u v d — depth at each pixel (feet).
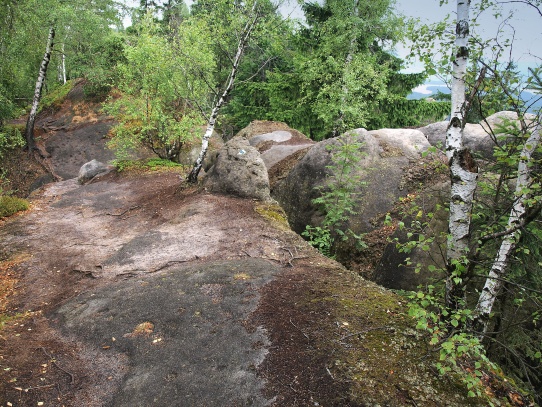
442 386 11.64
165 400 11.84
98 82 76.02
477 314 14.75
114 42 71.72
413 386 11.59
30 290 21.04
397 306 15.96
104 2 70.38
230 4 33.01
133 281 20.17
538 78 13.44
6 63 59.77
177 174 47.47
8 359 13.98
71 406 11.83
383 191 33.19
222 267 20.27
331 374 12.09
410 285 22.54
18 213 36.01
